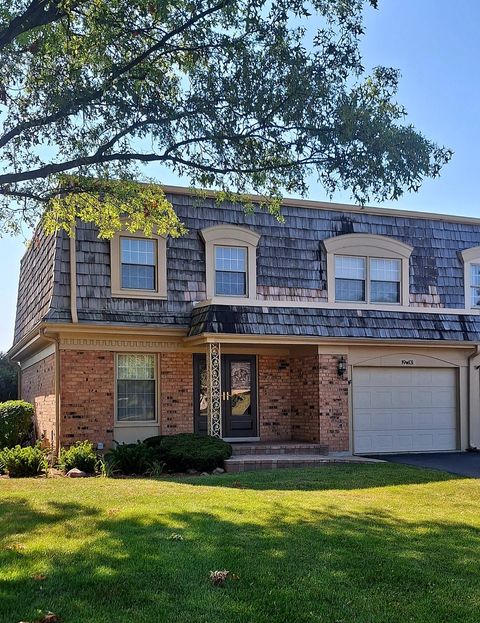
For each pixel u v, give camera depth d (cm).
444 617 487
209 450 1309
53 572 561
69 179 1139
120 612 479
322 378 1586
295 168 984
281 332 1530
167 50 944
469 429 1755
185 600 505
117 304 1485
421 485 1083
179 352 1560
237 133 951
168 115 952
